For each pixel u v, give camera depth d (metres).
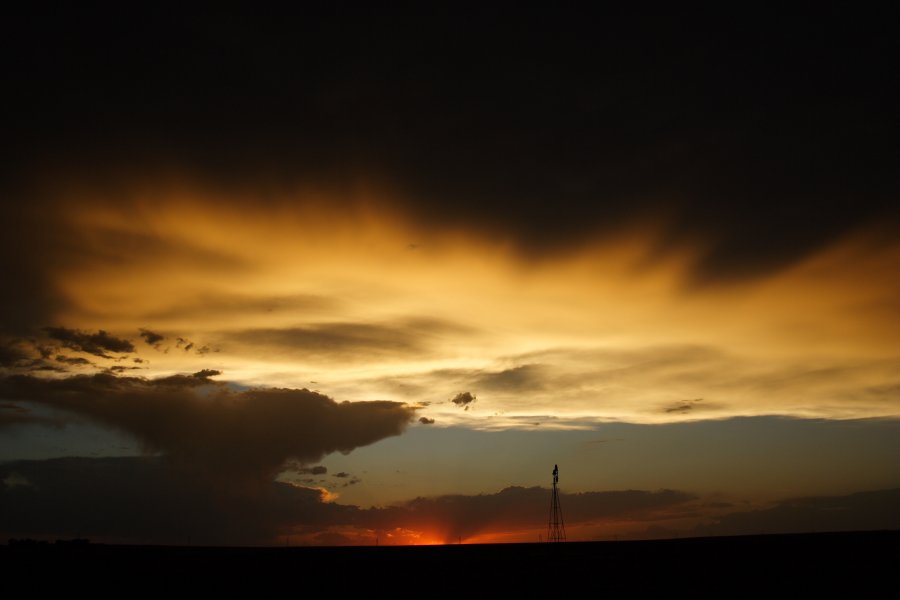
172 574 67.31
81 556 77.38
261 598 56.91
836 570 63.94
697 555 76.81
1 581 63.41
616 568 68.69
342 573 68.00
